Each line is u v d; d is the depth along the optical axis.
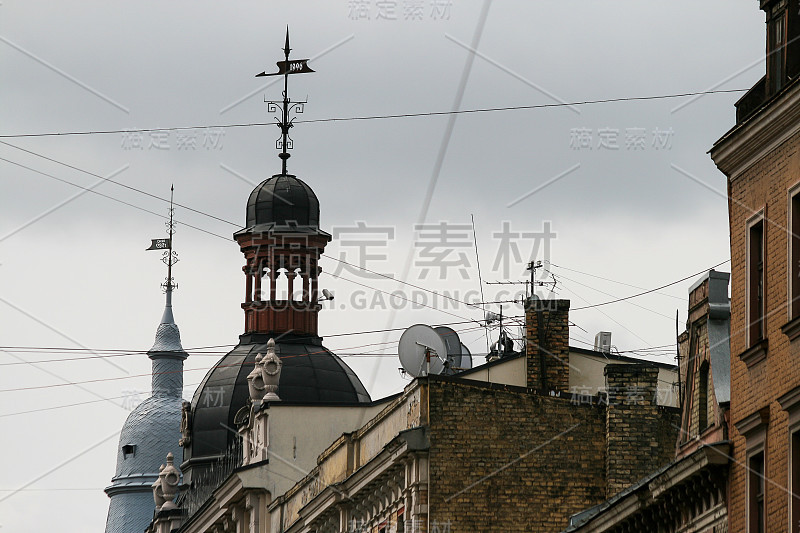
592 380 163.88
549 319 163.88
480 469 146.38
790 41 110.88
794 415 105.38
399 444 146.38
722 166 114.56
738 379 111.94
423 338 154.38
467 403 147.25
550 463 147.25
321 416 197.12
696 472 114.12
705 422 119.88
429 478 145.62
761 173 110.62
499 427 147.25
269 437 196.12
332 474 165.75
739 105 114.88
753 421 109.25
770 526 107.19
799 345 105.44
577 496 147.00
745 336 111.25
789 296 106.56
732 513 111.44
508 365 164.38
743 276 112.12
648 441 146.62
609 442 146.88
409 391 149.50
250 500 195.75
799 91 106.06
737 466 111.31
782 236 107.94
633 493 121.12
